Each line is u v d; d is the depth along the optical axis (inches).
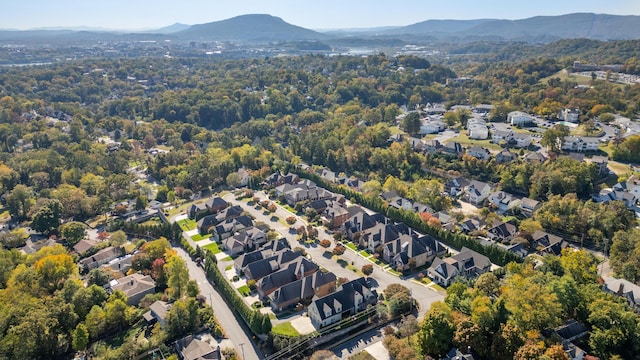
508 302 3260.3
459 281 4040.4
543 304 3125.0
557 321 3102.9
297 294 4146.2
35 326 3420.3
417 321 3634.4
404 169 7672.2
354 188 7106.3
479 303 3257.9
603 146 7652.6
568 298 3348.9
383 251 4896.7
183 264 4264.3
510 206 6038.4
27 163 7790.4
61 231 5689.0
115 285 4343.0
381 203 6141.7
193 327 3794.3
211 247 5388.8
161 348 3531.0
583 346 3144.7
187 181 7416.3
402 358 3157.0
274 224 5959.6
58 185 7436.0
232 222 5698.8
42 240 5708.7
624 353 3063.5
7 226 6230.3
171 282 4180.6
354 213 5920.3
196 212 6299.2
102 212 6673.2
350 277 4547.2
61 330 3663.9
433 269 4473.4
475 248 4854.8
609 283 3843.5
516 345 2923.2
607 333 3058.6
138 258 4798.2
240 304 3956.7
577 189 5984.3
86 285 4493.1
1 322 3469.5
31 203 6505.9
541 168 6496.1
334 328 3698.3
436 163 7588.6
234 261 4825.3
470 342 3053.6
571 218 5191.9
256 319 3656.5
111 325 3855.8
